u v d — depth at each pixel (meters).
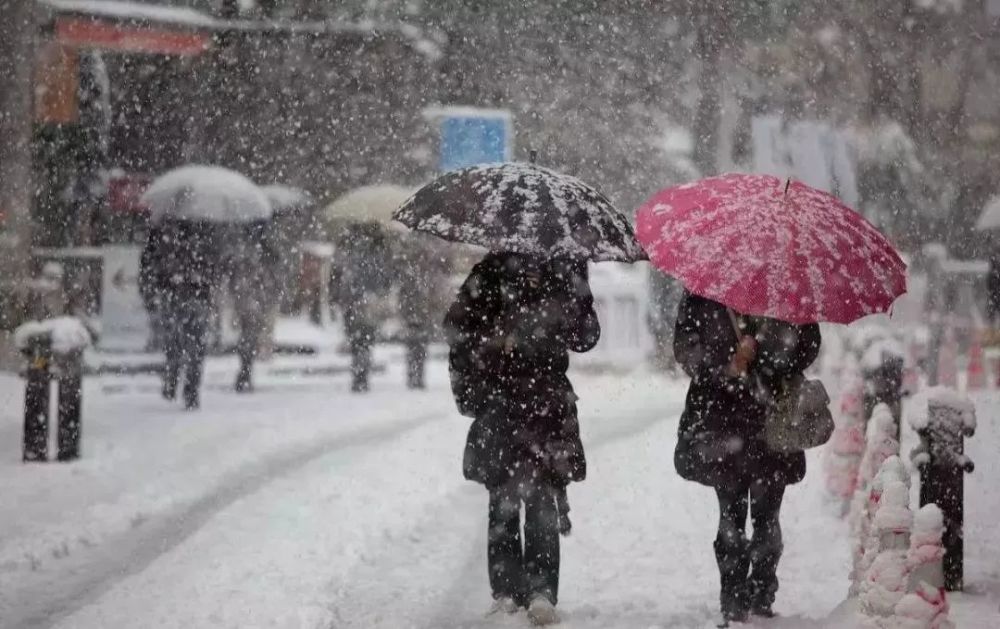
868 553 19.89
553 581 23.70
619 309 75.19
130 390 61.50
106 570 27.48
